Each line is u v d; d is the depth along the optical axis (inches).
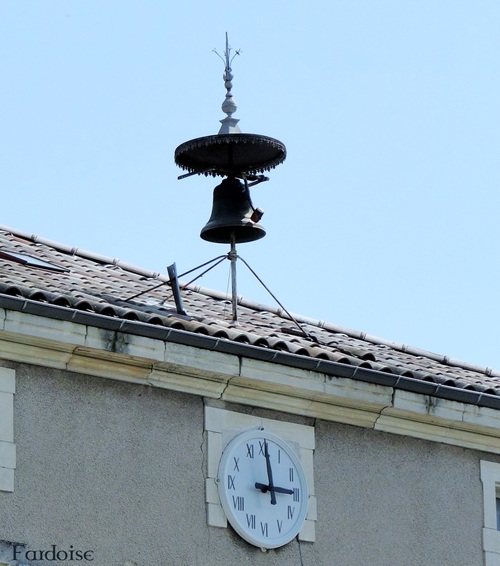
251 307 1546.5
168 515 1233.4
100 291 1352.1
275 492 1286.9
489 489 1408.7
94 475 1206.9
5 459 1171.3
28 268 1374.3
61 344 1194.0
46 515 1178.6
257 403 1300.4
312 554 1299.2
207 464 1263.5
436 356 1576.0
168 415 1254.3
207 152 1370.6
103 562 1193.4
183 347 1238.3
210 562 1245.7
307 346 1322.6
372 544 1332.4
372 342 1571.1
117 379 1234.6
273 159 1382.9
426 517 1368.1
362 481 1342.3
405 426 1370.6
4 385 1184.2
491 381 1510.8
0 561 1151.0
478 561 1385.3
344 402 1330.0
